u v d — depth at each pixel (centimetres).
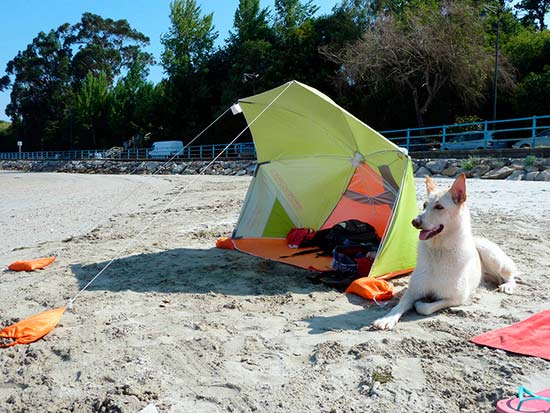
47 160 6662
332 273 626
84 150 6825
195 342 426
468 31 2962
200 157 4144
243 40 4972
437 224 477
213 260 736
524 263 653
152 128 5669
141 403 328
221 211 1270
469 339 412
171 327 469
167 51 5509
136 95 6638
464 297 496
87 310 526
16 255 877
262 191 862
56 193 2378
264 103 734
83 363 395
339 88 3441
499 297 526
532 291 538
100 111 7112
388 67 3141
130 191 2205
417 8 3259
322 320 477
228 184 2164
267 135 816
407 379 348
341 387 343
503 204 1080
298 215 859
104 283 635
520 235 805
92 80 7444
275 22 5075
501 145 2458
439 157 2208
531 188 1275
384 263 596
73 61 9162
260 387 347
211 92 5178
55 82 9050
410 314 488
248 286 605
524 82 2916
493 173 1745
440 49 2912
